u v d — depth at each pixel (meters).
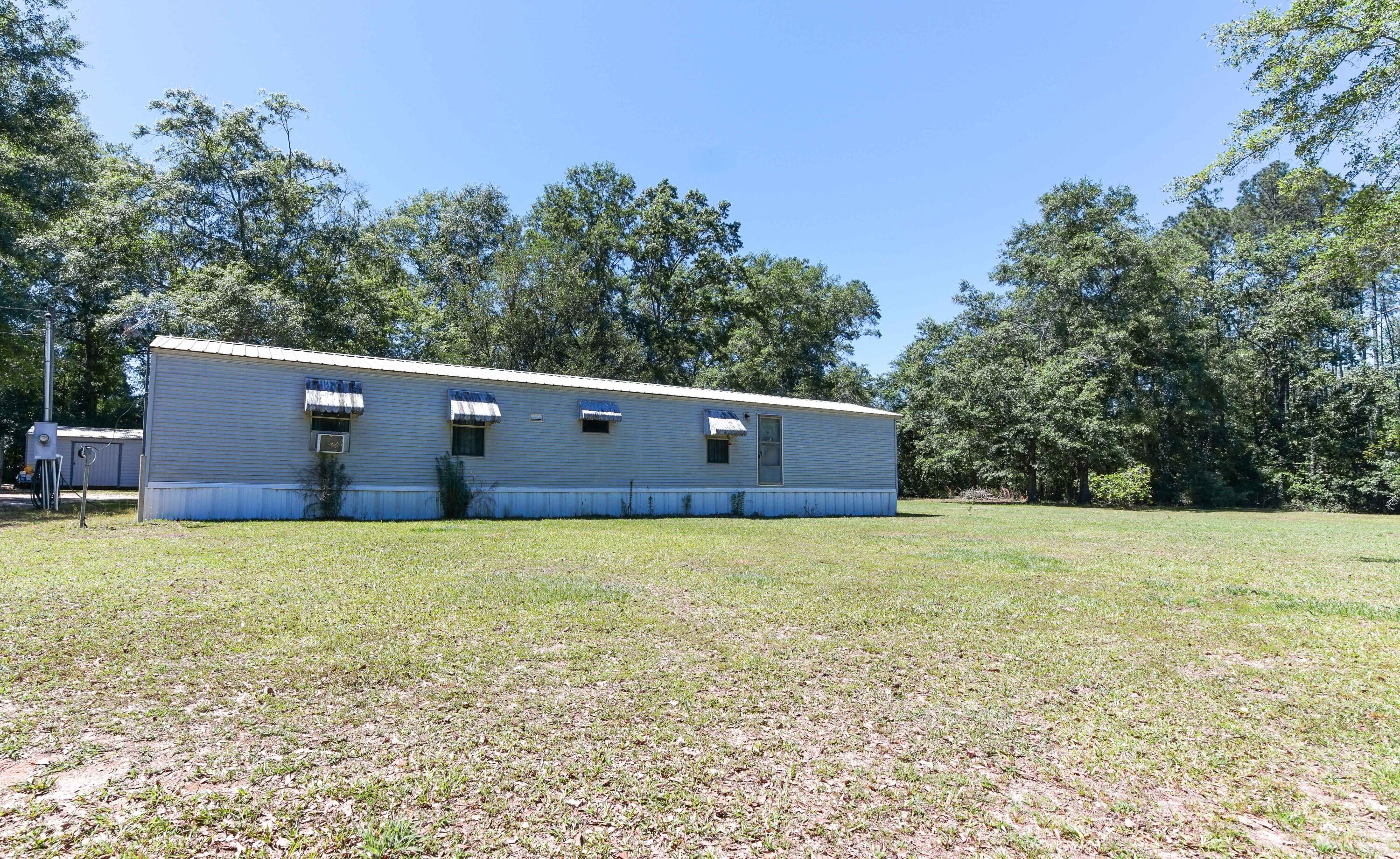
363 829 2.32
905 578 7.60
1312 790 2.81
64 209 20.78
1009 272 35.31
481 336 33.69
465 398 15.05
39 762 2.75
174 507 12.18
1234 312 33.81
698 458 18.55
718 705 3.56
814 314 42.97
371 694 3.57
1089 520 19.70
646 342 38.72
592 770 2.81
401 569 7.33
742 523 15.70
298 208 31.03
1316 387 31.69
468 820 2.41
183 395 12.37
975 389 31.00
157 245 29.34
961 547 11.10
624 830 2.38
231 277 25.53
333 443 13.54
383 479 14.20
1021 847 2.34
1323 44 9.39
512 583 6.63
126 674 3.76
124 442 24.83
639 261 39.31
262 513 12.92
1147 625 5.59
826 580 7.37
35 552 7.91
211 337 24.88
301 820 2.38
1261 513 27.31
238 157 30.19
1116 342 29.81
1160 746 3.21
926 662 4.41
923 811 2.57
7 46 19.14
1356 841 2.42
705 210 40.06
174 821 2.34
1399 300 37.34
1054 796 2.72
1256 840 2.42
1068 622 5.62
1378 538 14.99
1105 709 3.65
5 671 3.75
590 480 16.84
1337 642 5.13
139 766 2.74
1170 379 30.48
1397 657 4.73
